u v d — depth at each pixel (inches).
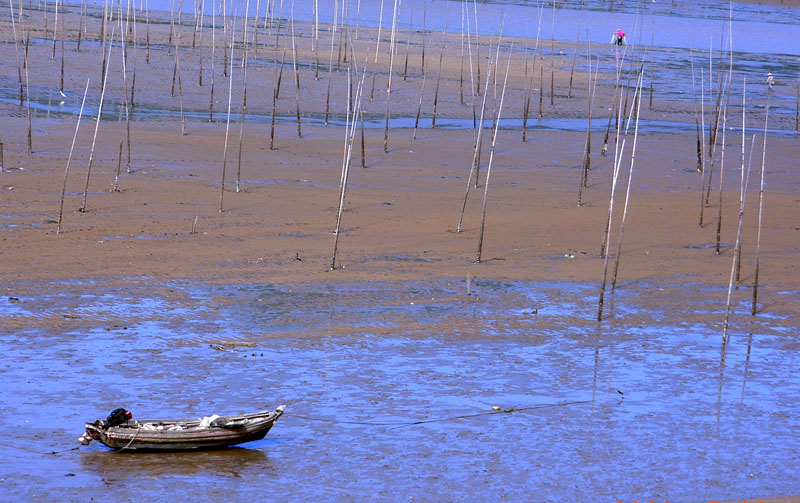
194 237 4104.3
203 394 2484.0
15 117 6210.6
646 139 7170.3
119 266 3654.0
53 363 2664.9
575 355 2989.7
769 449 2260.1
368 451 2151.8
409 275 3779.5
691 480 2043.6
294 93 7834.6
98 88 7332.7
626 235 4598.9
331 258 3934.5
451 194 5231.3
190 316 3174.2
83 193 4665.4
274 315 3228.3
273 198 4874.5
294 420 2333.9
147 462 2044.8
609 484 2003.0
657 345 3132.4
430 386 2632.9
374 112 7554.1
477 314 3353.8
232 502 1845.5
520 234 4495.6
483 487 1964.8
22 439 2129.7
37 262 3622.0
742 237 4690.0
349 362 2812.5
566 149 6638.8
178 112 6943.9
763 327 3388.3
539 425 2369.6
